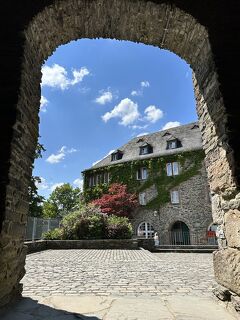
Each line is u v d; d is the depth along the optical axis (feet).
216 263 13.39
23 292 14.80
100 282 17.92
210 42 13.37
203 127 15.38
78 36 15.94
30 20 12.87
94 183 95.25
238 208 11.20
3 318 10.32
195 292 15.12
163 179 83.30
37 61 14.60
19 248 12.57
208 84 14.12
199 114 15.99
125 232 53.11
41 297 13.71
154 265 26.63
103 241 49.42
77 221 53.06
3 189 10.64
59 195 173.17
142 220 83.10
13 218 11.51
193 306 12.11
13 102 11.70
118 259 31.48
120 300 13.21
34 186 75.46
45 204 165.58
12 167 11.25
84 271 22.53
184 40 15.28
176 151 83.92
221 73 12.85
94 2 13.55
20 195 12.36
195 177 79.25
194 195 78.18
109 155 102.01
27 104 13.06
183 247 56.18
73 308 11.85
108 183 91.09
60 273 21.44
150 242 52.54
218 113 12.97
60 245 49.32
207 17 13.61
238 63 13.05
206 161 15.08
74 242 49.44
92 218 53.31
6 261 10.98
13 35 12.62
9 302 11.82
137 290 15.62
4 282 11.03
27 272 21.71
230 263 11.80
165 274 21.30
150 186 84.64
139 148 93.97
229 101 12.37
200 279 19.15
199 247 55.67
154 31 15.49
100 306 12.17
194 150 80.94
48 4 13.12
